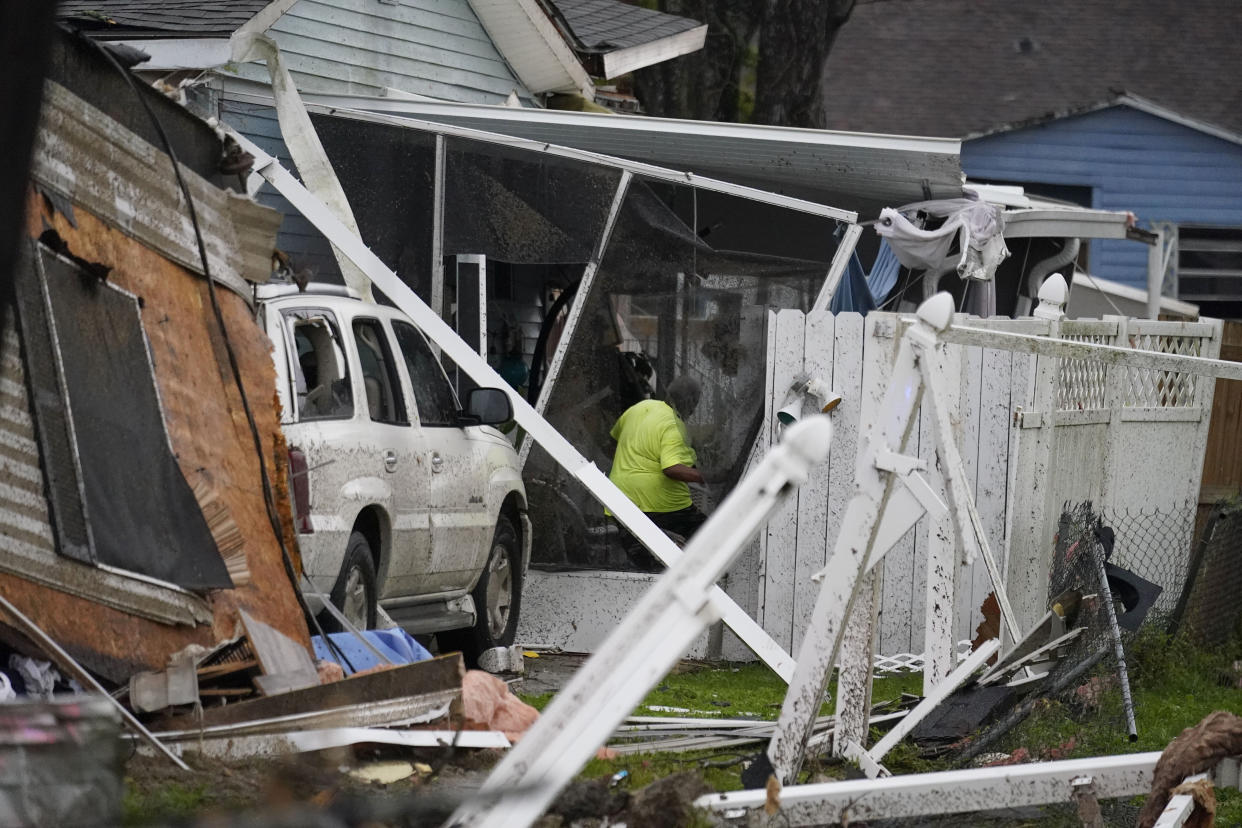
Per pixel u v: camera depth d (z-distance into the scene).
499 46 50.41
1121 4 120.50
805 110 78.06
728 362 35.78
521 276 38.66
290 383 24.56
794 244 38.75
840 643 18.03
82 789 12.27
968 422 34.41
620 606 34.69
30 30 10.95
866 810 15.63
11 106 10.99
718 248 38.66
